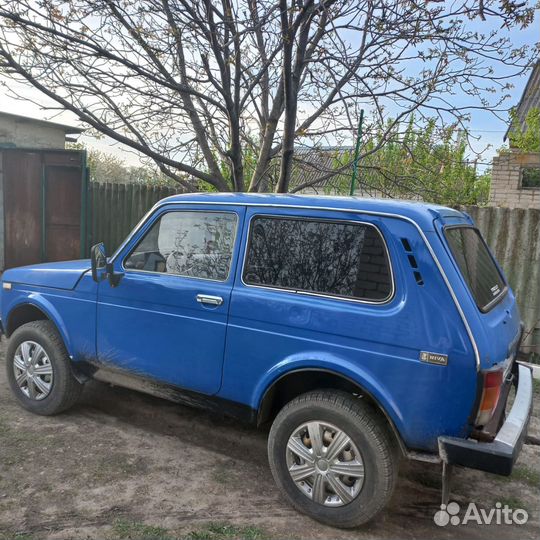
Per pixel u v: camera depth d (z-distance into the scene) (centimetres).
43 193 887
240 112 552
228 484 342
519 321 359
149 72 491
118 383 387
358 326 285
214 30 468
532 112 942
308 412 302
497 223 648
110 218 888
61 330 402
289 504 323
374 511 287
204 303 336
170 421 432
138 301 365
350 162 574
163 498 321
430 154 583
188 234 357
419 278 275
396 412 275
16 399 448
